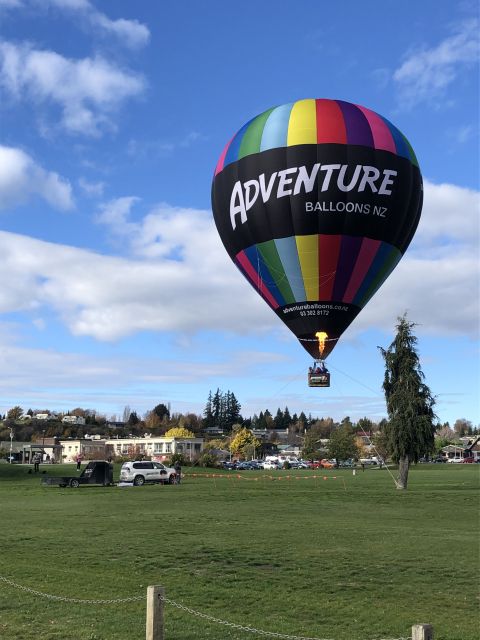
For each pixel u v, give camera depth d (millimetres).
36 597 12148
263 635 10078
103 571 14609
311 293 29766
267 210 29438
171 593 12680
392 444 45688
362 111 30609
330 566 15328
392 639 9883
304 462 123688
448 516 26516
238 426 169625
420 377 46750
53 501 34281
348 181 28828
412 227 31078
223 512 27734
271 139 29859
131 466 53312
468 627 10609
